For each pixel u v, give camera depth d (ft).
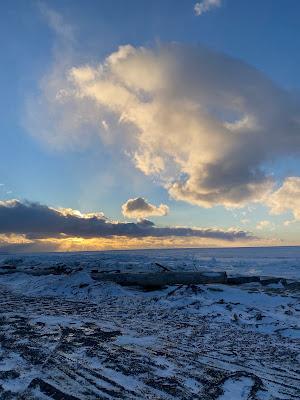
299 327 31.48
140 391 17.08
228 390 17.46
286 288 59.00
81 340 25.68
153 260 133.39
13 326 30.50
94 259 126.62
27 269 90.27
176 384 17.99
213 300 45.78
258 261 136.26
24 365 20.17
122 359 21.58
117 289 54.49
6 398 15.88
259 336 29.07
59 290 57.26
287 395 17.10
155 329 30.73
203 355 23.13
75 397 16.12
